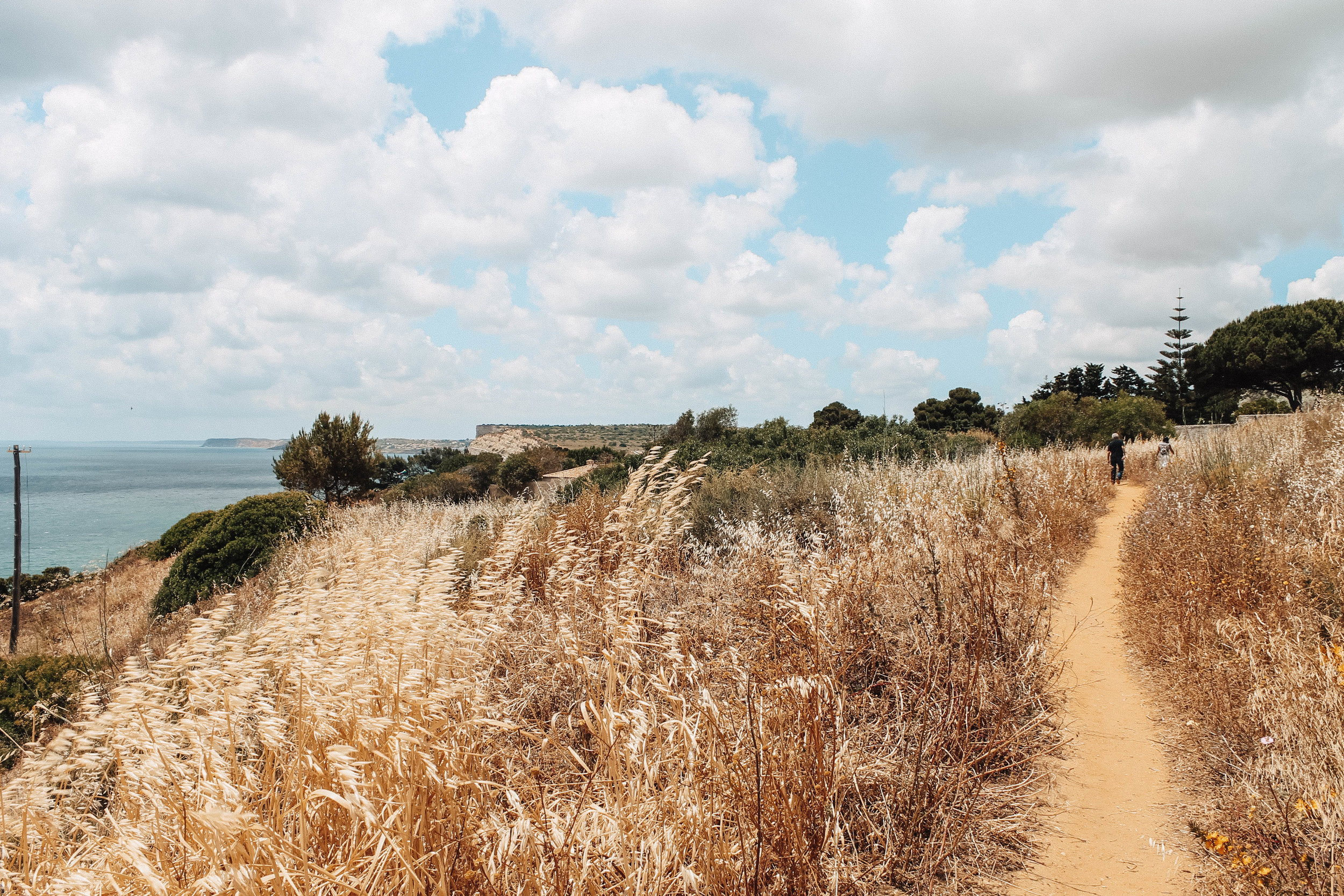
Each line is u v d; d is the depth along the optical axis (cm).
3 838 274
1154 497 1266
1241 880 294
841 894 320
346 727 286
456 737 311
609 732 294
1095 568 957
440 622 383
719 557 782
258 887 226
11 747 556
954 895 323
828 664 424
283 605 416
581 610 575
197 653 308
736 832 308
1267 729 396
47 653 977
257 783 271
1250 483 965
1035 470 1325
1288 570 587
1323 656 396
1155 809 381
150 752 279
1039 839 363
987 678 469
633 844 281
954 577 579
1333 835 288
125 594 1795
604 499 1008
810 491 1059
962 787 375
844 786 370
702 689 346
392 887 246
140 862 229
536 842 271
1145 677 568
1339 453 961
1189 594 600
